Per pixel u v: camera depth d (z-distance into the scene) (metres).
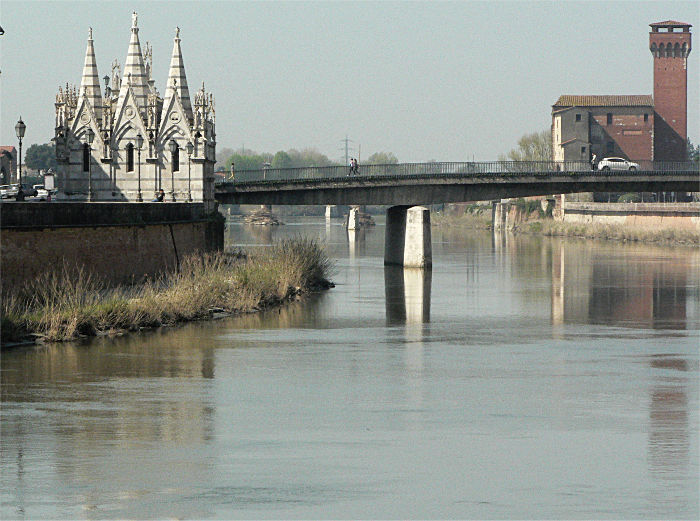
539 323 96.75
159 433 48.66
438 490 39.53
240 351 74.50
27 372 64.06
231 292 101.31
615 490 39.62
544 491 39.47
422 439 47.91
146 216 108.38
